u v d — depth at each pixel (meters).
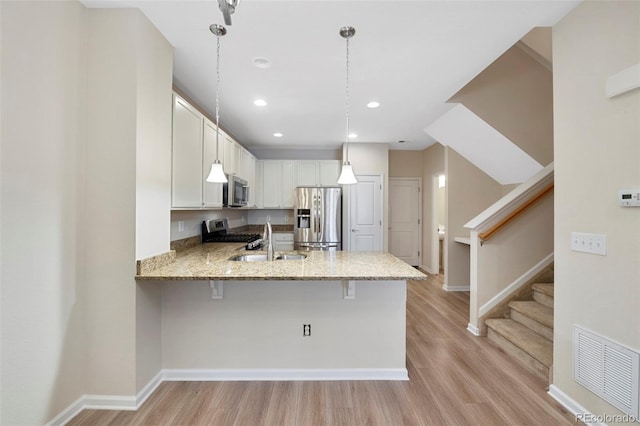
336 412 1.83
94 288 1.83
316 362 2.25
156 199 2.04
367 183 5.29
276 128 4.33
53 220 1.61
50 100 1.58
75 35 1.73
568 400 1.85
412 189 6.29
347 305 2.25
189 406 1.89
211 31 2.03
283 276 1.82
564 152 1.89
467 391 2.05
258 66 2.50
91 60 1.81
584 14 1.73
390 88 2.94
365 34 2.06
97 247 1.82
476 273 3.03
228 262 2.31
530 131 3.29
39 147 1.52
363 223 5.25
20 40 1.42
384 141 5.20
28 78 1.46
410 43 2.17
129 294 1.83
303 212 5.11
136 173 1.81
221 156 3.32
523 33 2.06
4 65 1.35
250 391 2.07
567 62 1.86
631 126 1.47
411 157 6.27
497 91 3.29
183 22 1.94
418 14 1.86
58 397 1.66
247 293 2.24
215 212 4.14
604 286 1.62
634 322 1.47
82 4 1.77
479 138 3.69
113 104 1.81
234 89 2.96
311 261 2.37
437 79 2.75
